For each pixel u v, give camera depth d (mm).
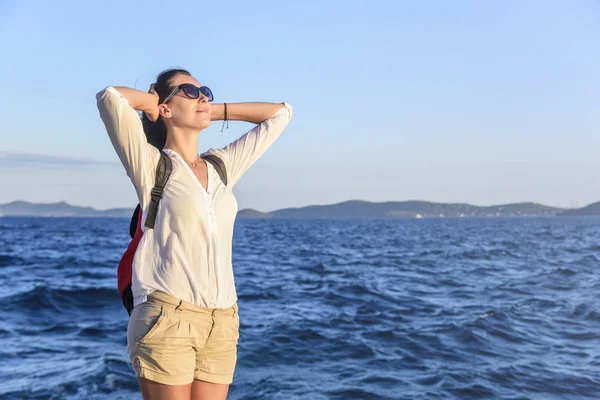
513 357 8898
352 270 22859
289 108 3041
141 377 2480
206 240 2529
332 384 7617
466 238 54688
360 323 11406
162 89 2656
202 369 2602
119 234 63375
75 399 6953
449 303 14055
